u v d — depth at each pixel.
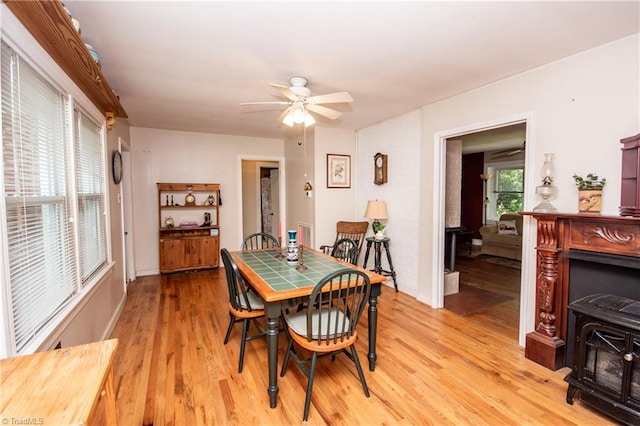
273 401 1.91
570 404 1.94
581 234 2.19
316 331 2.04
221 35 2.00
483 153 7.65
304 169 5.21
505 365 2.38
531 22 1.86
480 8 1.71
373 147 4.71
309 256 3.08
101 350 1.16
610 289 2.10
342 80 2.81
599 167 2.18
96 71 2.02
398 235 4.25
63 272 1.94
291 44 2.12
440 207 3.56
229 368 2.33
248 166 6.92
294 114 2.68
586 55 2.23
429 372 2.29
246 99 3.34
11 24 1.33
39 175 1.69
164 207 4.94
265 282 2.18
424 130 3.70
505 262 5.95
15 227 1.45
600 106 2.17
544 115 2.49
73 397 0.90
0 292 1.26
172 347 2.65
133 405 1.92
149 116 4.10
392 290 4.29
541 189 2.38
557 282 2.35
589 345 1.84
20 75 1.48
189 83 2.86
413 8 1.71
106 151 3.03
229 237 5.55
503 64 2.47
